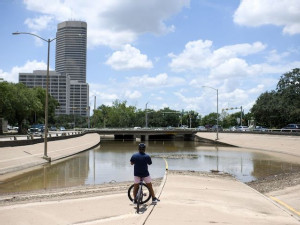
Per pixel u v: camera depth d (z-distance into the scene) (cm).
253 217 1068
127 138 10950
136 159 1161
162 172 2881
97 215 1134
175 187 1617
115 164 3488
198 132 9669
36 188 2014
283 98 8619
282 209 1232
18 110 7494
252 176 2667
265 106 8881
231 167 3281
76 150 5141
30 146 3934
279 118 8744
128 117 14738
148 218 988
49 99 10806
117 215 1125
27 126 9844
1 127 6831
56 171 2844
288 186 1927
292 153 4784
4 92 6450
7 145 3419
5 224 1034
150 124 16050
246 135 7362
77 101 16312
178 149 6100
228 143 7269
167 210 1094
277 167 3256
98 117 15350
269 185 2061
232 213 1109
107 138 11219
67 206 1287
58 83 15062
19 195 1700
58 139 5228
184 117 16938
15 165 2944
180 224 927
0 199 1561
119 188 1852
